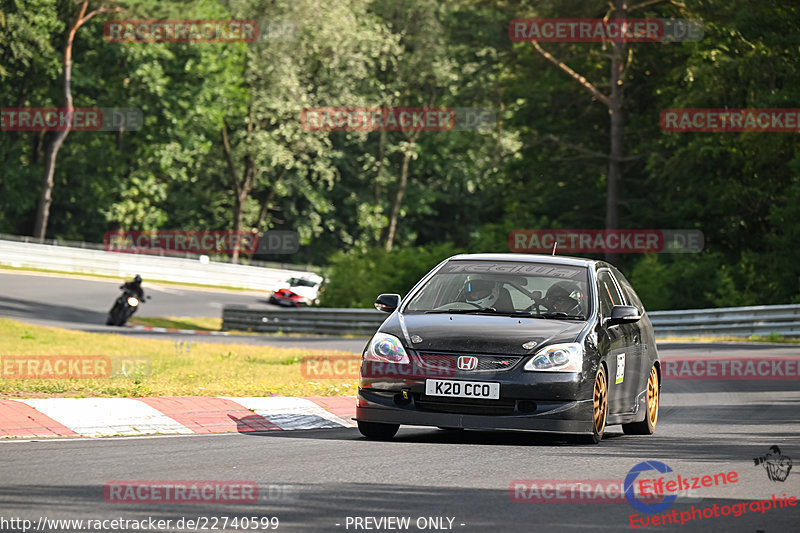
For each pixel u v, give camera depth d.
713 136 149.00
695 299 138.62
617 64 167.50
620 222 173.25
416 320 35.84
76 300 158.50
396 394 34.41
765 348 83.94
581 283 37.75
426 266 155.00
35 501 22.98
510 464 29.62
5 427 34.06
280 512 22.48
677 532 21.44
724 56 147.88
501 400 33.53
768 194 154.88
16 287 167.12
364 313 125.75
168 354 76.62
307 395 46.78
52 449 30.98
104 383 47.31
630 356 38.34
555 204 183.38
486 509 23.20
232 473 27.38
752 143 144.25
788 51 148.00
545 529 21.31
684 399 53.41
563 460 30.62
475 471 28.30
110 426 35.88
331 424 40.75
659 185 165.75
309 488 25.33
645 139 171.75
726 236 161.88
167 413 38.28
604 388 35.38
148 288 196.38
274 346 93.75
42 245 198.00
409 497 24.41
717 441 36.28
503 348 34.03
